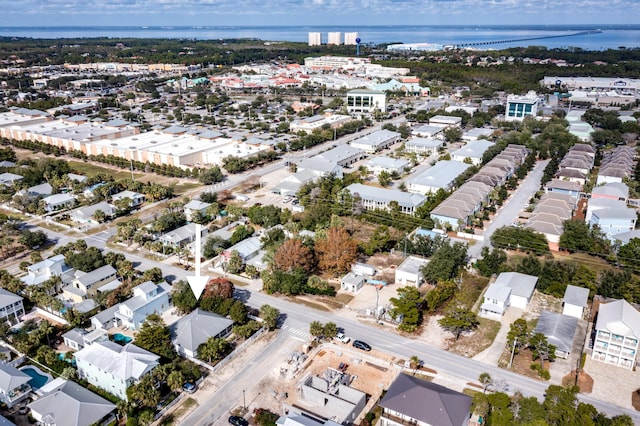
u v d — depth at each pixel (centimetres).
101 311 11188
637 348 9400
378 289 12431
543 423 7581
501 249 14362
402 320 11169
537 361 9850
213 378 9419
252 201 18450
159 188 18562
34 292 11750
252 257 13975
